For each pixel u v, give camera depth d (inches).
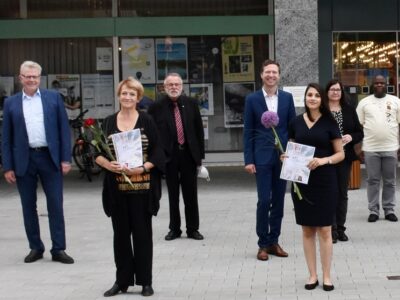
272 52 598.9
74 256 326.3
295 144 257.4
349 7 625.9
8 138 312.0
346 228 370.9
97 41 621.9
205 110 620.4
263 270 290.8
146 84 612.4
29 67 307.6
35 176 314.2
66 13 599.5
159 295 257.1
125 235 256.4
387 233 357.4
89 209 455.2
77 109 628.4
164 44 611.2
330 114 260.7
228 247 335.9
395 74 632.4
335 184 258.7
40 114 309.7
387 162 386.9
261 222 307.3
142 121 253.0
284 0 488.1
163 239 356.5
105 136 251.4
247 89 616.1
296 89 469.1
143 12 598.9
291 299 247.9
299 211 259.0
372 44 631.2
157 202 254.4
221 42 612.1
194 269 295.3
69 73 626.8
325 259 258.7
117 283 260.2
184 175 352.8
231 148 625.0
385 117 384.5
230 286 267.7
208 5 593.0
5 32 560.1
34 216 318.0
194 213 355.3
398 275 277.1
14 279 286.7
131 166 247.4
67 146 314.7
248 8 590.9
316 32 488.7
